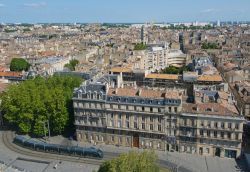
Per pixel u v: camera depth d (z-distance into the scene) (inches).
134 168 6112.2
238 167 7869.1
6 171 7342.5
